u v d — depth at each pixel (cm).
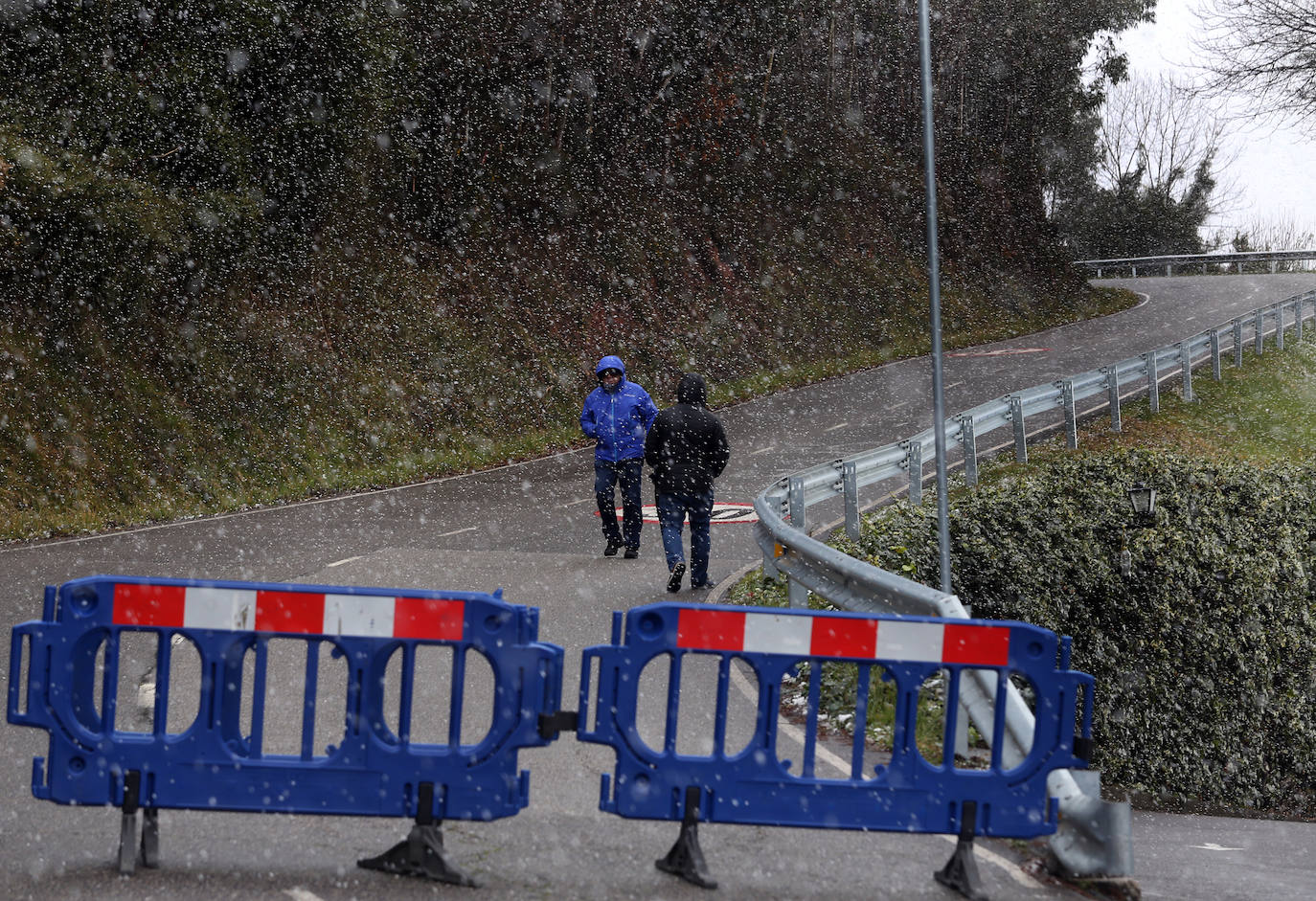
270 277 2423
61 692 459
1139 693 1336
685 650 478
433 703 715
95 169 2009
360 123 2564
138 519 1748
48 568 1292
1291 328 3434
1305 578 1533
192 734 462
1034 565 1251
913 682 485
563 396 2852
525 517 1716
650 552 1423
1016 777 489
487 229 3098
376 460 2269
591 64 3566
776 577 1180
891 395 3077
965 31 5841
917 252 4912
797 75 4941
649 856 501
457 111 3127
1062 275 5681
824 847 527
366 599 465
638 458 1365
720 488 1916
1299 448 2292
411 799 466
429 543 1480
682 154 4006
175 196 2172
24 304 1938
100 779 457
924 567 1141
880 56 5553
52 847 480
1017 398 1894
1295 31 2841
